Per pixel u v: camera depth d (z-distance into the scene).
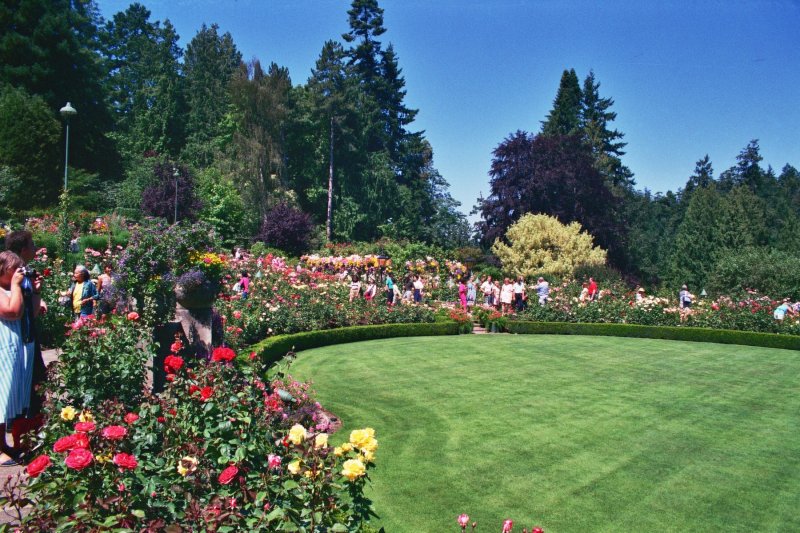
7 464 4.50
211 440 3.50
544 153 41.53
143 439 3.40
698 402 10.52
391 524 5.43
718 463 7.38
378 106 56.22
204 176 39.62
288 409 5.02
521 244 34.12
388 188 51.91
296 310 15.80
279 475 3.28
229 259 20.23
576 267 31.47
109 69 56.75
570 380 12.09
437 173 62.66
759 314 19.56
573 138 42.47
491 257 36.91
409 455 7.29
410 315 19.27
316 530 2.89
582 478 6.75
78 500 2.72
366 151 53.12
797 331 18.81
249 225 42.19
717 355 16.36
